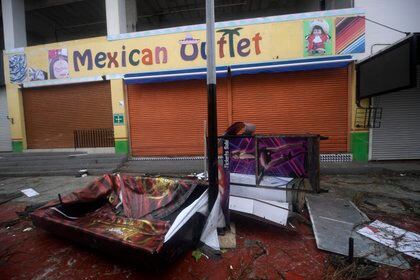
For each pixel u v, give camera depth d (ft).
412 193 16.39
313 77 25.03
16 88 30.83
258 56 25.53
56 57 29.40
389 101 24.18
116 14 29.53
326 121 25.08
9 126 34.65
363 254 9.40
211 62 10.71
